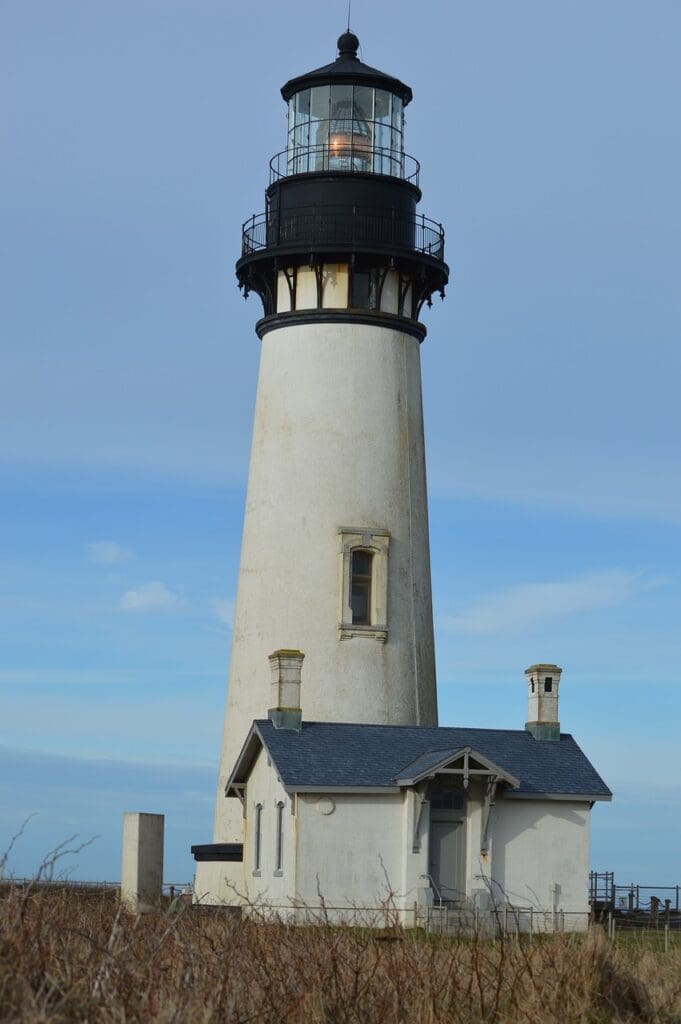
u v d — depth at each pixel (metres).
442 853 43.66
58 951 18.28
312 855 42.78
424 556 50.47
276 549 49.28
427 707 49.50
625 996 21.91
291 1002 19.02
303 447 49.62
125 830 41.09
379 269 50.22
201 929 21.92
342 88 51.00
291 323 50.28
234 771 47.22
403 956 20.94
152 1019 16.89
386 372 50.19
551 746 46.69
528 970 21.00
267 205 51.50
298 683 45.66
